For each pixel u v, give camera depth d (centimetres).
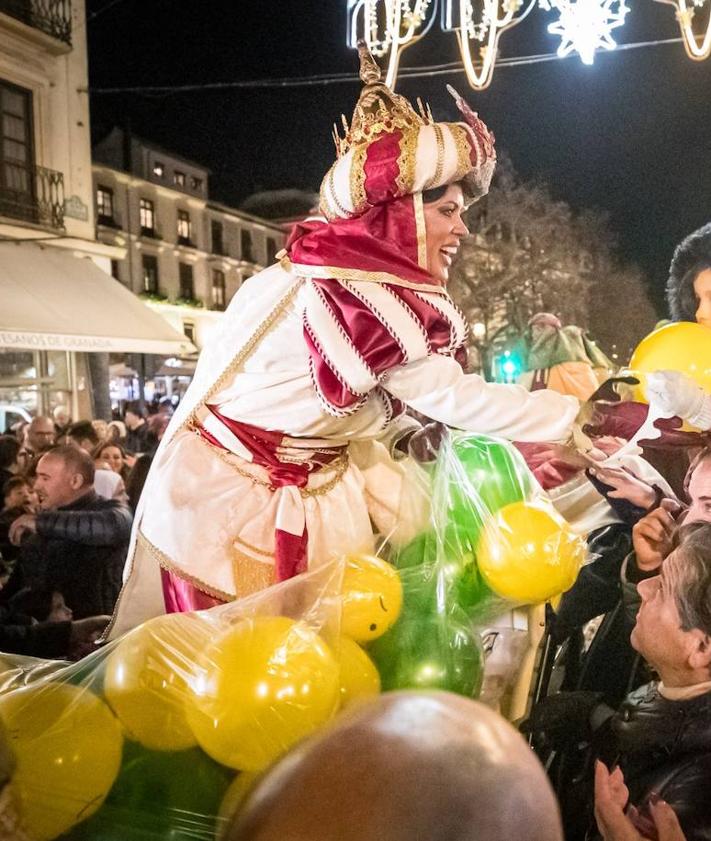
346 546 147
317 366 132
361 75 141
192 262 2006
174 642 115
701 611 125
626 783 128
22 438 596
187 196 1961
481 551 136
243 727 101
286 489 144
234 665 106
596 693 136
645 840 122
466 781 53
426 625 128
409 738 56
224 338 147
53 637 269
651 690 130
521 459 154
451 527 140
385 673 126
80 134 985
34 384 953
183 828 104
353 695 116
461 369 135
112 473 417
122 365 1485
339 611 122
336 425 144
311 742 58
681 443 137
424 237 135
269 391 142
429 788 53
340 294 131
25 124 927
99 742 107
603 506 152
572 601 143
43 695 113
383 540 163
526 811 54
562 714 136
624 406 141
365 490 162
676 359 144
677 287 161
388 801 52
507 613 142
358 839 51
